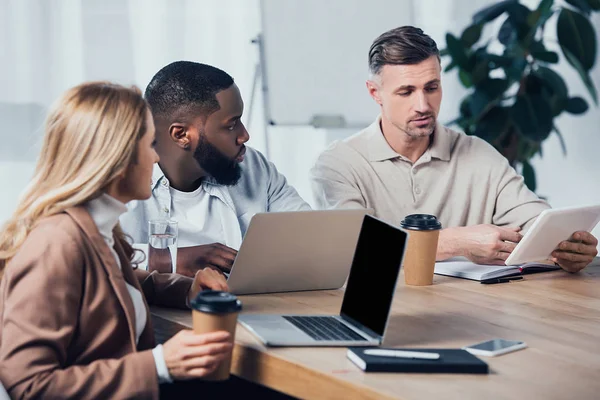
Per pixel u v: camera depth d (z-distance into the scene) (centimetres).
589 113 434
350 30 365
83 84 150
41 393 132
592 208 200
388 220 249
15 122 309
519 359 137
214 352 134
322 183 248
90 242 142
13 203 310
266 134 352
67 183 145
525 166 388
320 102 359
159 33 335
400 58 233
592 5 377
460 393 120
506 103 410
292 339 143
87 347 142
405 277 191
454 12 417
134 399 135
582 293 185
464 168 251
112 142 144
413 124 237
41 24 311
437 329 154
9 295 137
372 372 128
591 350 143
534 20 375
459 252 207
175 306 169
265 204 240
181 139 214
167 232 181
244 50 354
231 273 175
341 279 187
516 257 193
